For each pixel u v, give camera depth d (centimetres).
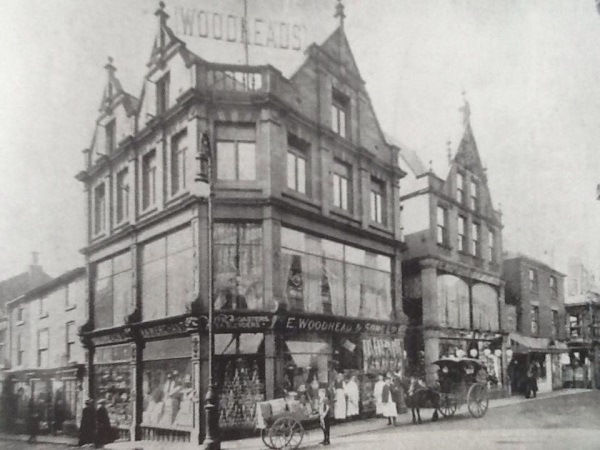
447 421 1539
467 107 2131
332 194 1723
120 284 1730
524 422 1488
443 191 2239
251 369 1389
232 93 1477
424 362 2061
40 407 1902
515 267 2533
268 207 1457
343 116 1870
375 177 1958
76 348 1873
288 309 1462
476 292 2320
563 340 2702
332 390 1563
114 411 1636
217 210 1434
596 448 1195
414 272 2155
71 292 1938
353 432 1412
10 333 2184
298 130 1617
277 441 1231
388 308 1930
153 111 1630
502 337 2364
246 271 1441
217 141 1483
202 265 1391
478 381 1631
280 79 1568
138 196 1669
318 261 1642
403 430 1402
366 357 1736
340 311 1705
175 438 1388
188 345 1409
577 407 1786
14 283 2072
